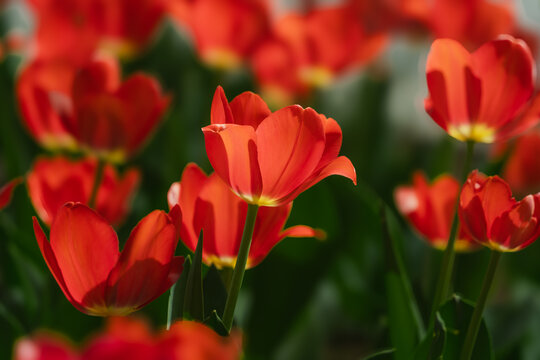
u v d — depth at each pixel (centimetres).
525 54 103
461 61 104
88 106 119
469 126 105
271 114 94
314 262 131
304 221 131
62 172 121
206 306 103
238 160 95
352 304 154
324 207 131
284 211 102
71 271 95
